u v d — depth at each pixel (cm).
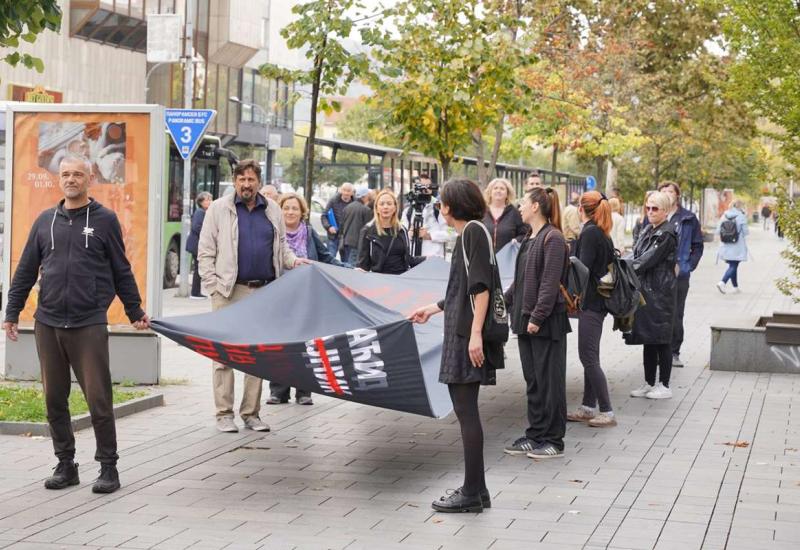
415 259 1353
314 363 896
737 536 745
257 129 5794
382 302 1093
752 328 1515
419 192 1655
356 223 2197
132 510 800
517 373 1497
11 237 1382
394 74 1650
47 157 1373
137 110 1346
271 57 5941
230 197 1084
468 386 806
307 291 1012
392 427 1116
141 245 1348
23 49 3931
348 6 1609
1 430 1048
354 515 793
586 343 1135
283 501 830
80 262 850
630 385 1397
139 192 1347
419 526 766
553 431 992
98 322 852
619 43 3816
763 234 9038
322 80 1630
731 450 1022
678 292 1547
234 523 770
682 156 5628
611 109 3744
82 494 843
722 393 1343
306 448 1015
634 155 4947
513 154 4522
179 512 796
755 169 1655
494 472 931
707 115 4234
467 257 799
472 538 738
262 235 1080
